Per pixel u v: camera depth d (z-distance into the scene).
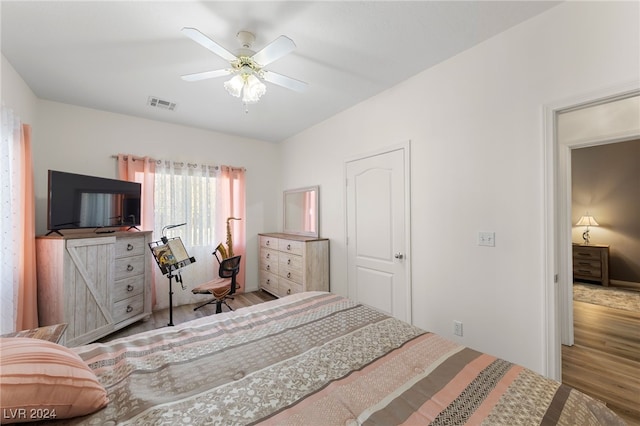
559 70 1.66
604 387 1.87
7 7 1.59
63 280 2.27
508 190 1.89
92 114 3.14
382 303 2.84
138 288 3.09
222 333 1.37
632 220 4.42
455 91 2.18
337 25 1.80
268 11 1.67
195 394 0.89
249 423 0.77
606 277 4.48
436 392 0.90
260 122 3.69
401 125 2.61
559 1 1.62
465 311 2.14
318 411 0.82
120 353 1.16
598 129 2.43
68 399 0.76
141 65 2.25
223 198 4.08
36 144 2.79
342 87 2.70
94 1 1.57
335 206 3.48
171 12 1.66
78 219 2.61
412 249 2.53
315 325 1.46
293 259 3.56
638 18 1.40
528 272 1.81
